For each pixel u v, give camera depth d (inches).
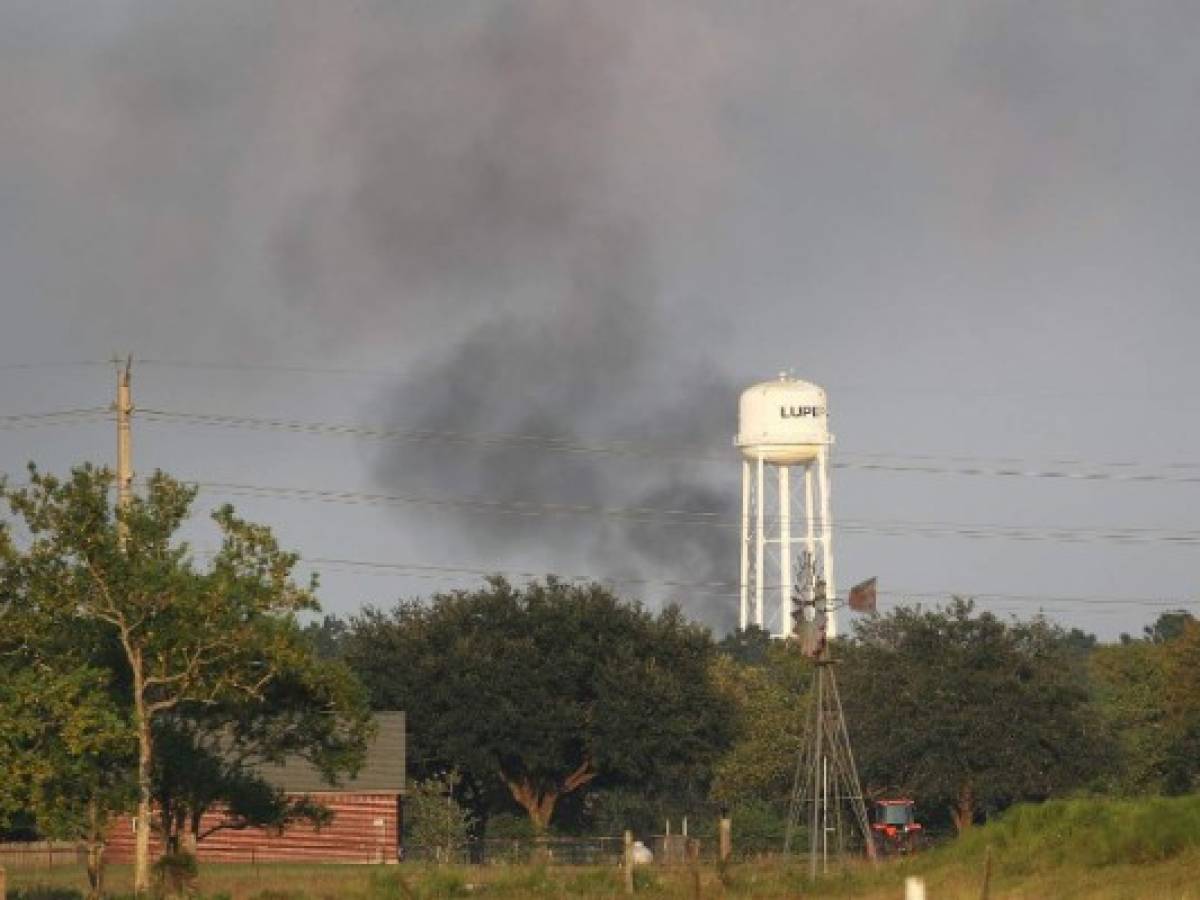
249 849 5492.1
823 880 3718.0
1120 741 6245.1
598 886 3646.7
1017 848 3661.4
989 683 6018.7
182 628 3523.6
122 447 3725.4
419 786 6304.1
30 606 3558.1
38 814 3361.2
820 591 4776.1
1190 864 3277.6
